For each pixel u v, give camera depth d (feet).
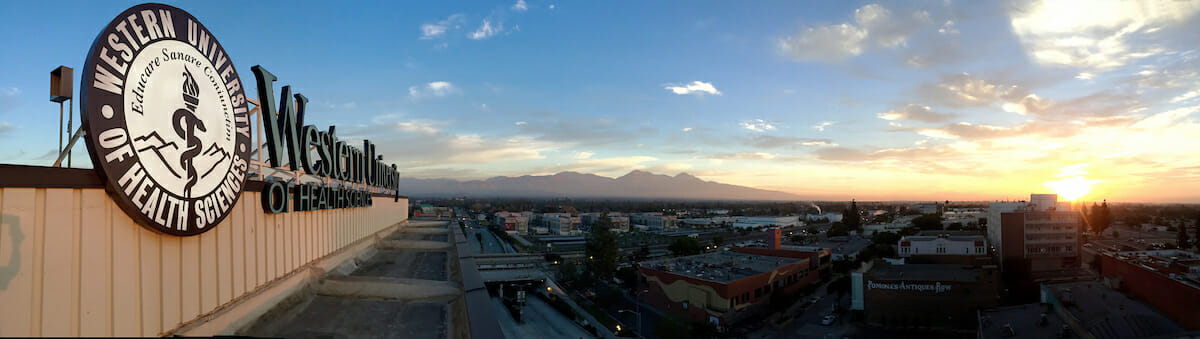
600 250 236.02
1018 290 223.30
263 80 31.42
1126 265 156.56
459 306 34.24
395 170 106.22
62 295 16.48
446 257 62.95
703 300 173.17
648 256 305.12
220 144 25.22
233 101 26.81
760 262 228.22
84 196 17.42
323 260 44.09
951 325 160.97
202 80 23.81
